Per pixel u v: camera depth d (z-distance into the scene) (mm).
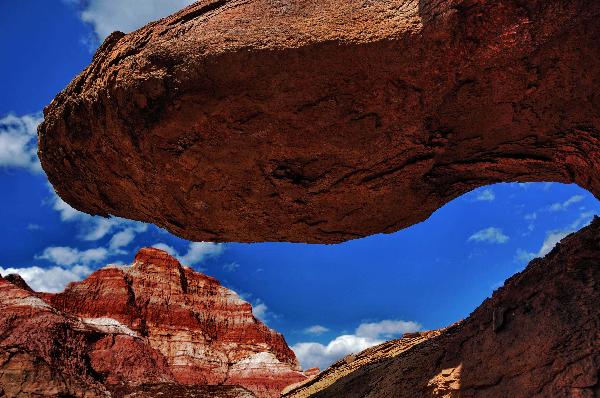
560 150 8578
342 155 8008
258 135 7555
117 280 55250
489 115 7781
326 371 19703
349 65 6691
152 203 9445
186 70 6855
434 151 8328
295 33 6641
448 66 6824
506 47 6590
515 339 7480
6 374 21453
